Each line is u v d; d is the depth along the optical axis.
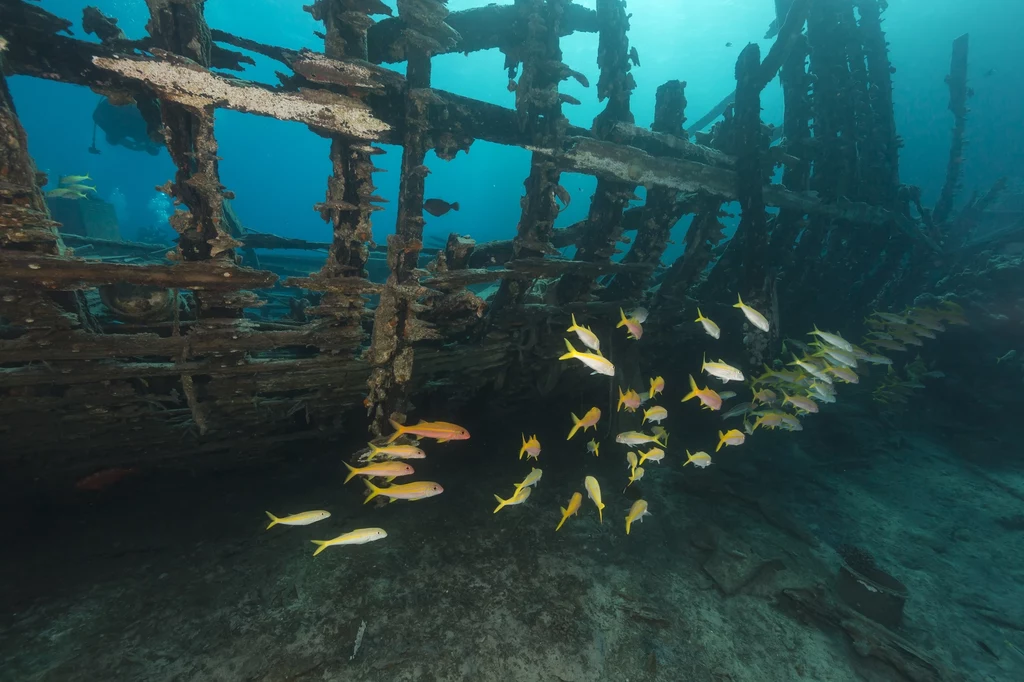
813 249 7.53
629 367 6.62
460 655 3.41
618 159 4.78
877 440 7.71
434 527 4.76
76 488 4.41
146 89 3.34
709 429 7.75
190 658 3.17
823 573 4.65
